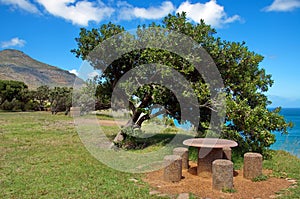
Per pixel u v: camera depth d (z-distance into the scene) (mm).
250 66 9219
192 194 4984
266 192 5094
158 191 5148
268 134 7875
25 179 5660
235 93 8961
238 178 6043
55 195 4809
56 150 8711
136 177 6055
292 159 7887
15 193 4883
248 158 5977
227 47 8930
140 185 5508
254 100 8852
